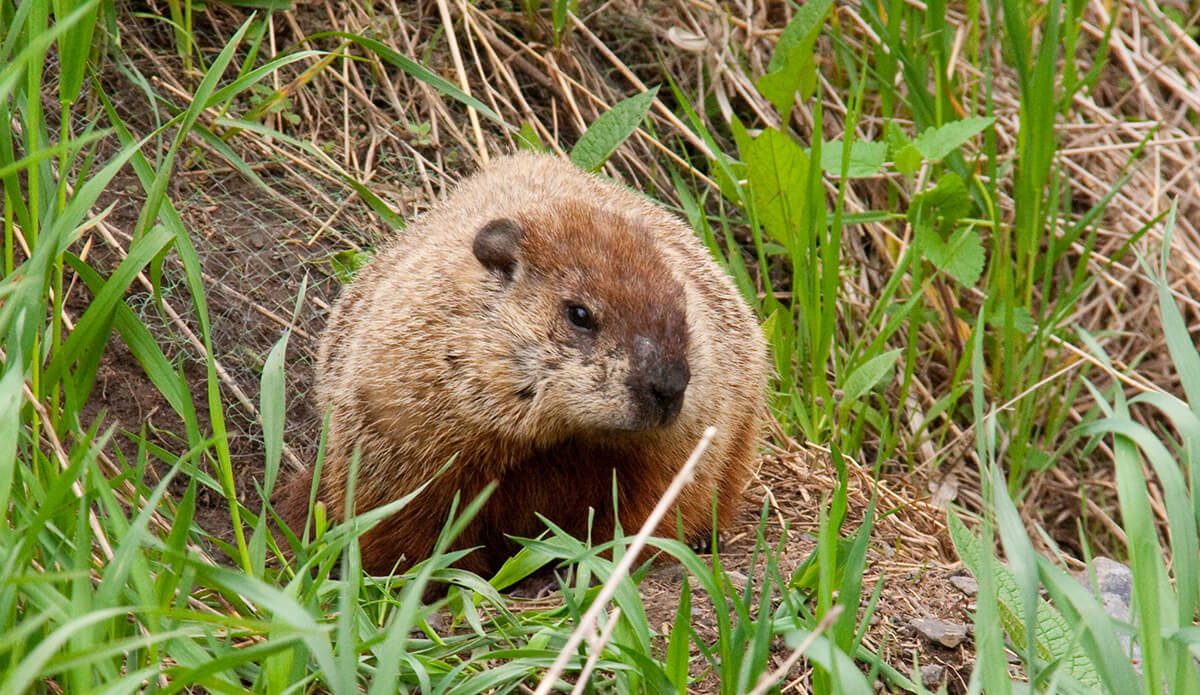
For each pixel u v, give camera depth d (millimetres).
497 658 5844
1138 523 5043
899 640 6977
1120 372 11781
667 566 8031
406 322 7770
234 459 9789
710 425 7984
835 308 10141
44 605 4902
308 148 9258
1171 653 5102
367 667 5637
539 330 7332
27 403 6297
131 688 4246
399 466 7812
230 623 4664
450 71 12469
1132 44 13742
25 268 5949
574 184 9156
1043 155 10461
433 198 11547
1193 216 12891
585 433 7480
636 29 13211
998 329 11008
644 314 7207
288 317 10500
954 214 10859
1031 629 4930
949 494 10578
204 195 10945
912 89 11445
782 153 9844
